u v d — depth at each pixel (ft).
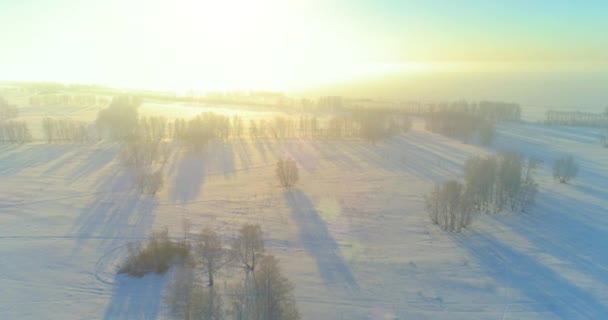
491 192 279.08
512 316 171.42
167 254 209.26
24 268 205.87
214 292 162.50
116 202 293.02
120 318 168.96
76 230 248.73
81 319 168.66
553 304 178.91
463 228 253.85
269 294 150.71
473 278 199.11
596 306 177.06
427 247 230.27
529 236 242.99
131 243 221.46
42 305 177.58
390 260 215.92
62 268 206.49
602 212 276.82
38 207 281.95
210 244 191.83
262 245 206.08
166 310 173.47
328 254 222.28
